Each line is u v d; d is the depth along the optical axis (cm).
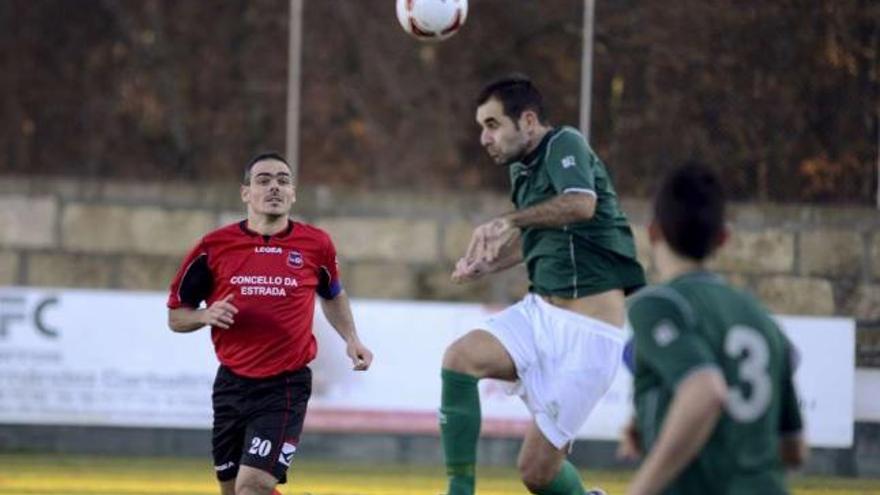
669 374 1368
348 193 4575
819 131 4581
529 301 2480
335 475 3981
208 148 4897
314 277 2536
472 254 2258
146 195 4584
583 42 4675
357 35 5097
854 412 4334
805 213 4534
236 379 2498
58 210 4566
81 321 4275
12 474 3862
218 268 2506
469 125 5019
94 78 4916
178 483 3756
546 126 2434
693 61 4619
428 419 4266
